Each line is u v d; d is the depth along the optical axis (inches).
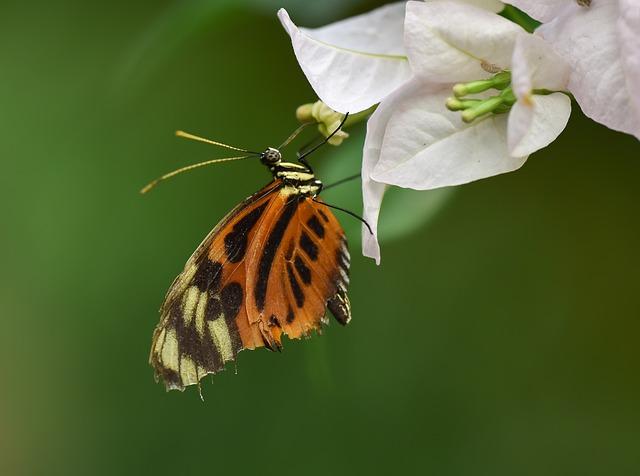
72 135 35.8
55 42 35.4
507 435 34.3
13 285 36.6
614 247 33.5
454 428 34.4
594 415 34.1
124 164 35.8
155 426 35.8
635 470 33.8
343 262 28.8
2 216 36.3
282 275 28.9
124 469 36.0
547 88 27.3
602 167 33.1
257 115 34.5
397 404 34.6
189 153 35.4
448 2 27.5
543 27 27.5
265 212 28.9
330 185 28.9
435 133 27.5
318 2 29.5
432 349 34.5
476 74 27.5
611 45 27.1
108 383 36.6
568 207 33.4
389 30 28.5
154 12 34.7
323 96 27.9
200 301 28.8
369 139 27.6
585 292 33.8
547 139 27.2
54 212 36.2
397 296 34.6
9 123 35.8
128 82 29.8
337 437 34.8
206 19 29.5
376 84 28.1
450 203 33.7
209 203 35.6
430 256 34.4
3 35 35.5
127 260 36.0
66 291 36.5
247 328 29.0
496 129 27.5
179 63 34.5
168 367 28.8
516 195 33.6
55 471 36.4
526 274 34.0
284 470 35.1
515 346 34.3
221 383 35.5
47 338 36.6
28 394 36.7
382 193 27.7
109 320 36.4
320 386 29.1
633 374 33.9
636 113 27.0
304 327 29.0
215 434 35.5
